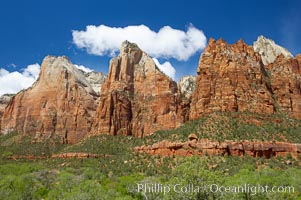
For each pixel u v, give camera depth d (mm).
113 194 56000
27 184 70438
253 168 80312
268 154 89875
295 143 91938
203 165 41031
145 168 94375
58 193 62750
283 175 69688
